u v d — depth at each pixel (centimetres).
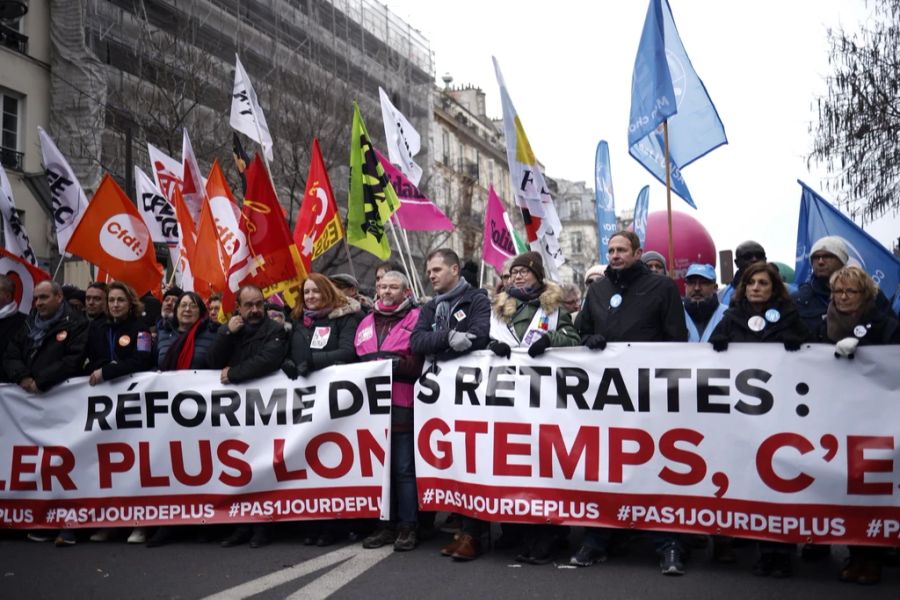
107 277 864
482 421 512
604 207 1055
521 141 749
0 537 588
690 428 477
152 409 570
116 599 425
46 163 848
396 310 552
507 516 496
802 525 452
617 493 483
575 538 566
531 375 507
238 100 827
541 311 520
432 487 523
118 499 566
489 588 430
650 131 715
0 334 611
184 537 575
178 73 1928
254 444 555
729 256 1270
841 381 455
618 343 493
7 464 579
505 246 920
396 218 873
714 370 477
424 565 481
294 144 2092
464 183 3866
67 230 852
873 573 441
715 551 489
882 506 442
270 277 612
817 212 683
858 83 1444
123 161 1916
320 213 737
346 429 543
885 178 1459
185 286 787
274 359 554
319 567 479
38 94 2055
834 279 473
